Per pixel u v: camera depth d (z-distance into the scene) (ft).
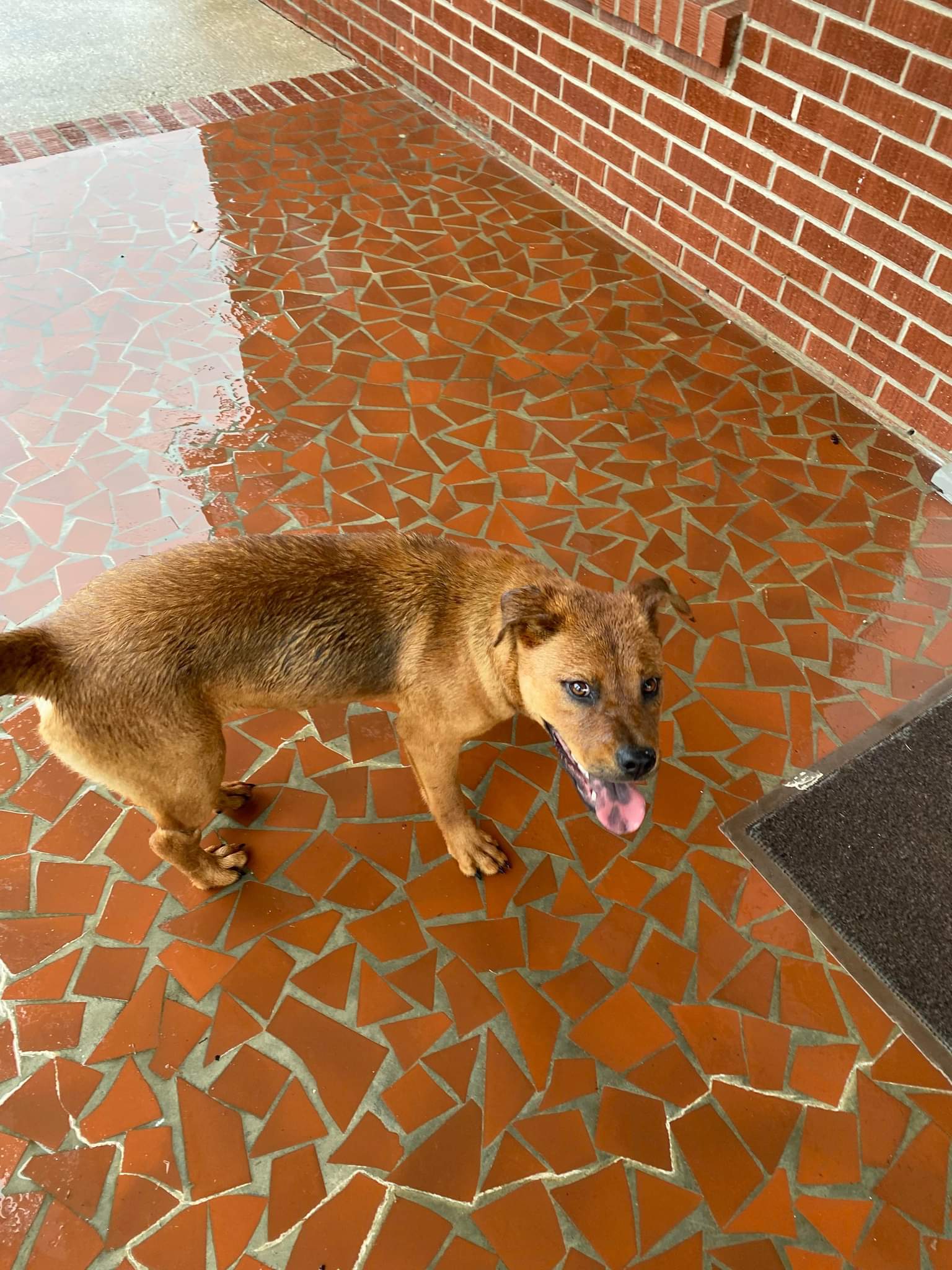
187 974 3.82
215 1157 3.38
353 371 6.41
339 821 4.30
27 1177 3.33
